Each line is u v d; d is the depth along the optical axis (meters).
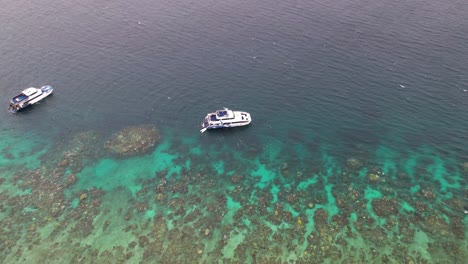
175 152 71.12
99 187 62.84
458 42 97.44
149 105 83.31
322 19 115.06
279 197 60.28
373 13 116.81
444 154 67.12
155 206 59.00
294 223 55.19
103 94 86.94
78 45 106.12
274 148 71.62
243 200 59.88
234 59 97.81
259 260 49.88
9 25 117.31
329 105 80.38
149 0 134.88
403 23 109.19
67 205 58.97
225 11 124.69
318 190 61.44
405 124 73.94
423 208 56.84
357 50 97.50
